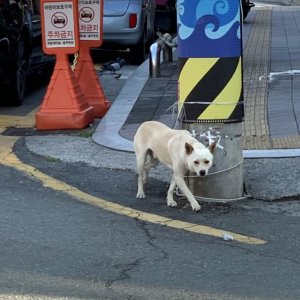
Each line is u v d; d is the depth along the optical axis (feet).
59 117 22.76
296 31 42.55
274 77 27.78
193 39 16.80
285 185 17.87
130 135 21.71
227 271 14.20
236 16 16.72
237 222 16.25
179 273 14.12
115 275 14.03
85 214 16.65
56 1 22.63
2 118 24.72
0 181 18.62
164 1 39.58
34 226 15.98
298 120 22.18
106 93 27.94
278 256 14.76
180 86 17.24
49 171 19.33
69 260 14.55
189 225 16.11
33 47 27.76
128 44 33.30
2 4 24.68
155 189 18.15
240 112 17.19
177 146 16.61
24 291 13.20
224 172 17.19
